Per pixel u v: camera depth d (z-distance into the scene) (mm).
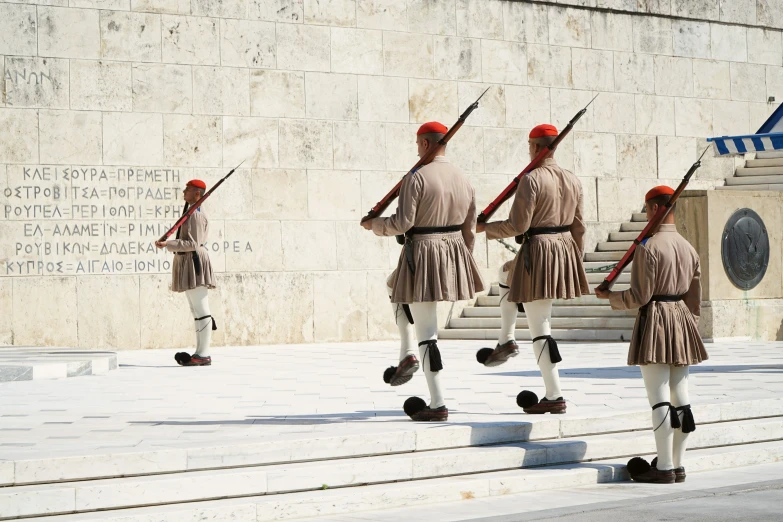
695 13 32875
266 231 26469
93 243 24688
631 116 31750
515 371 18578
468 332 27703
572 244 12750
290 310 26594
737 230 25906
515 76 29922
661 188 11430
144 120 25312
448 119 28922
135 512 9523
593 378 17078
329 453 10930
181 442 10766
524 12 30109
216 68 26078
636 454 12328
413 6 28500
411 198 12242
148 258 25172
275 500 9977
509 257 29656
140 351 24688
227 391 15859
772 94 34281
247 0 26438
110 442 10844
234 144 26234
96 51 24922
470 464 11234
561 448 11828
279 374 18562
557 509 10133
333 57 27406
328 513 10102
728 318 25578
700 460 12242
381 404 14102
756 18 34000
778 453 12922
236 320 26016
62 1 24672
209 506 9711
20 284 24016
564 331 26203
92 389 16266
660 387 11375
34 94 24344
